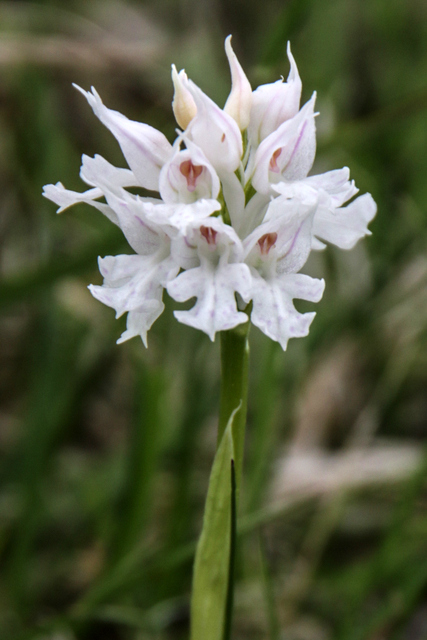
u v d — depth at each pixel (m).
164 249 0.23
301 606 0.28
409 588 0.26
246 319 0.22
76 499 0.30
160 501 0.30
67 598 0.29
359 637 0.26
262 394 0.27
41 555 0.30
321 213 0.23
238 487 0.23
